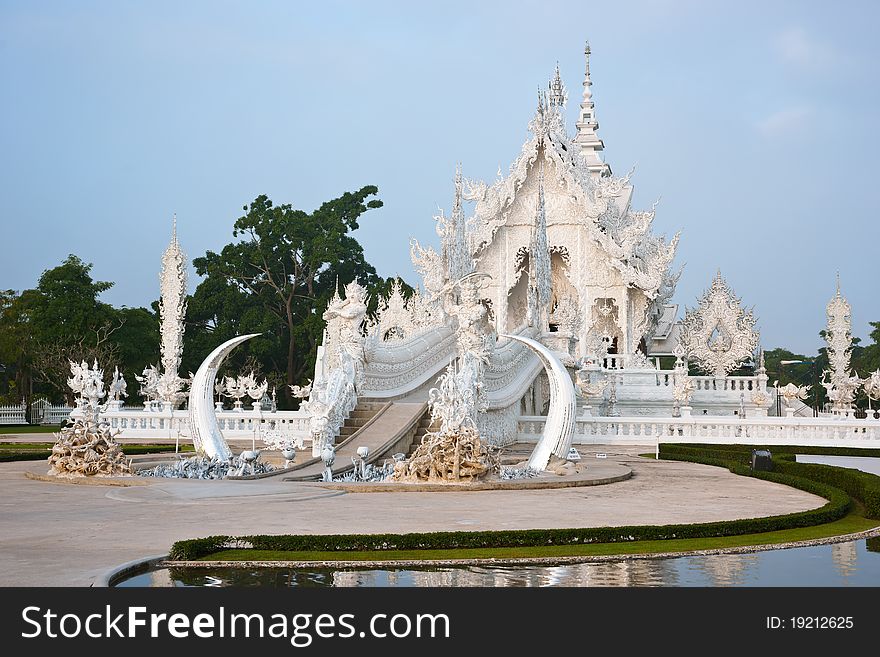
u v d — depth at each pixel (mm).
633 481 23062
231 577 11484
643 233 60281
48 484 20844
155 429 38094
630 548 13281
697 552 13125
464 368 26438
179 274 41938
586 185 61844
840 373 53188
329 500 18219
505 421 33500
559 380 24734
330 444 25688
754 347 51500
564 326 46469
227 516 15727
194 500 17797
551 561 12469
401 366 32312
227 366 71875
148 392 41719
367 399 29375
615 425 34625
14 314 65188
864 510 18078
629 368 53375
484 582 11375
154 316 75438
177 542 12242
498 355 33781
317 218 76250
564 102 64312
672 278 64125
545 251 45625
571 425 24578
